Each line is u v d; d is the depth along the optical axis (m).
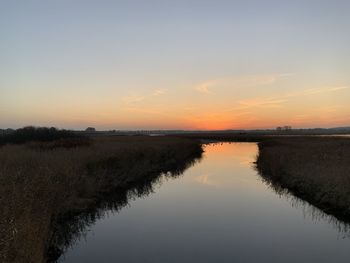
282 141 52.22
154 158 29.55
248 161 35.66
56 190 12.62
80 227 12.38
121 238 11.16
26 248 7.42
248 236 11.31
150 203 16.09
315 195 15.66
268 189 19.42
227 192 18.69
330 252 9.91
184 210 14.75
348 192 13.75
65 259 9.49
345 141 43.38
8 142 36.16
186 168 29.47
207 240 10.95
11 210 8.29
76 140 31.44
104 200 16.44
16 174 12.07
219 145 70.56
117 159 22.39
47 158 18.02
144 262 9.23
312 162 21.59
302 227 12.27
